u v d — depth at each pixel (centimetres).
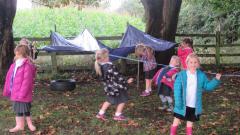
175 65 696
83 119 675
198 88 514
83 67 1196
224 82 1035
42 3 2020
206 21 1817
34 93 911
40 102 814
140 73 1134
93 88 967
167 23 1130
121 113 672
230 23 1639
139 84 1013
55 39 981
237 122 650
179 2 1135
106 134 595
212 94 885
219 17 1728
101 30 2175
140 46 882
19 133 600
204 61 1359
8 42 1017
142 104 786
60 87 927
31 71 584
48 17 2295
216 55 1287
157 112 720
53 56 1165
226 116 688
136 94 891
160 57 1107
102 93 905
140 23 2348
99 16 2394
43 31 2075
